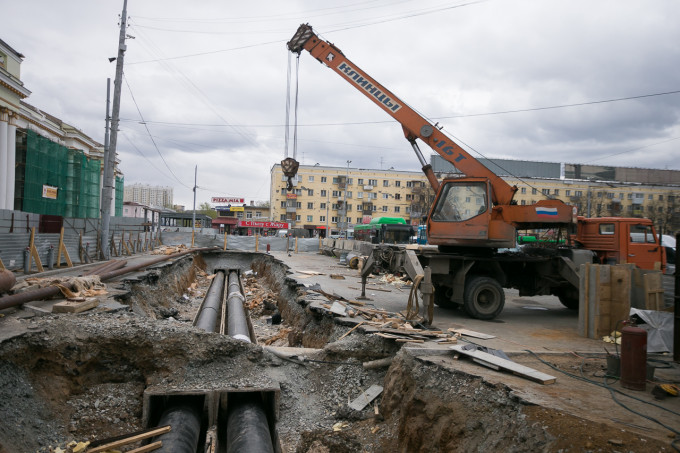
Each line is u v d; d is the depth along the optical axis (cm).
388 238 3209
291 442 618
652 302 810
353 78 1206
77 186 2783
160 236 3547
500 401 455
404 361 632
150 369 708
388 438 569
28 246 1444
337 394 712
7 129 2209
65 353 656
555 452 358
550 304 1305
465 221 1009
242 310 1385
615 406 429
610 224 1288
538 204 1002
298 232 6294
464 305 985
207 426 687
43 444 534
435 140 1124
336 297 1167
